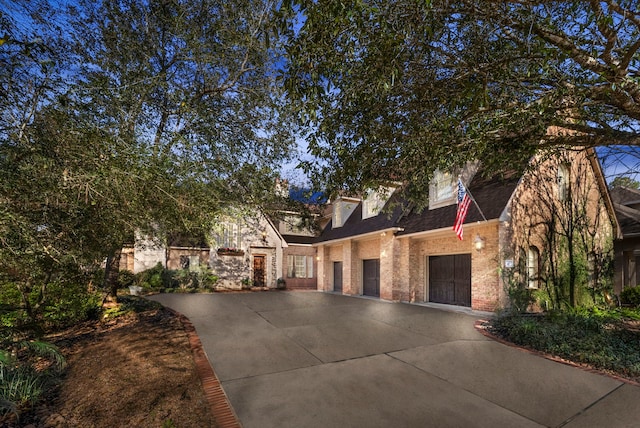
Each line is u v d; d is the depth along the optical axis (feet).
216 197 22.85
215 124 27.91
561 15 17.11
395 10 14.79
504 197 35.19
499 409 14.34
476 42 18.02
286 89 14.64
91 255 16.79
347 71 15.76
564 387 16.52
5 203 11.25
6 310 21.26
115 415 13.80
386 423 13.16
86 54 20.76
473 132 17.99
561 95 16.84
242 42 26.89
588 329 26.04
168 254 64.64
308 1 12.04
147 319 31.35
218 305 41.52
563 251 39.47
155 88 23.08
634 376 17.93
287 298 50.72
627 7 14.75
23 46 11.39
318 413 13.89
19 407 14.57
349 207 64.08
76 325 29.76
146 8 26.91
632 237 48.29
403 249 47.29
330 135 20.17
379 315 35.04
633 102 17.24
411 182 25.58
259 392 15.80
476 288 36.91
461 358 20.72
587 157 42.50
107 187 13.32
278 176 31.37
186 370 18.34
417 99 19.43
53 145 12.31
